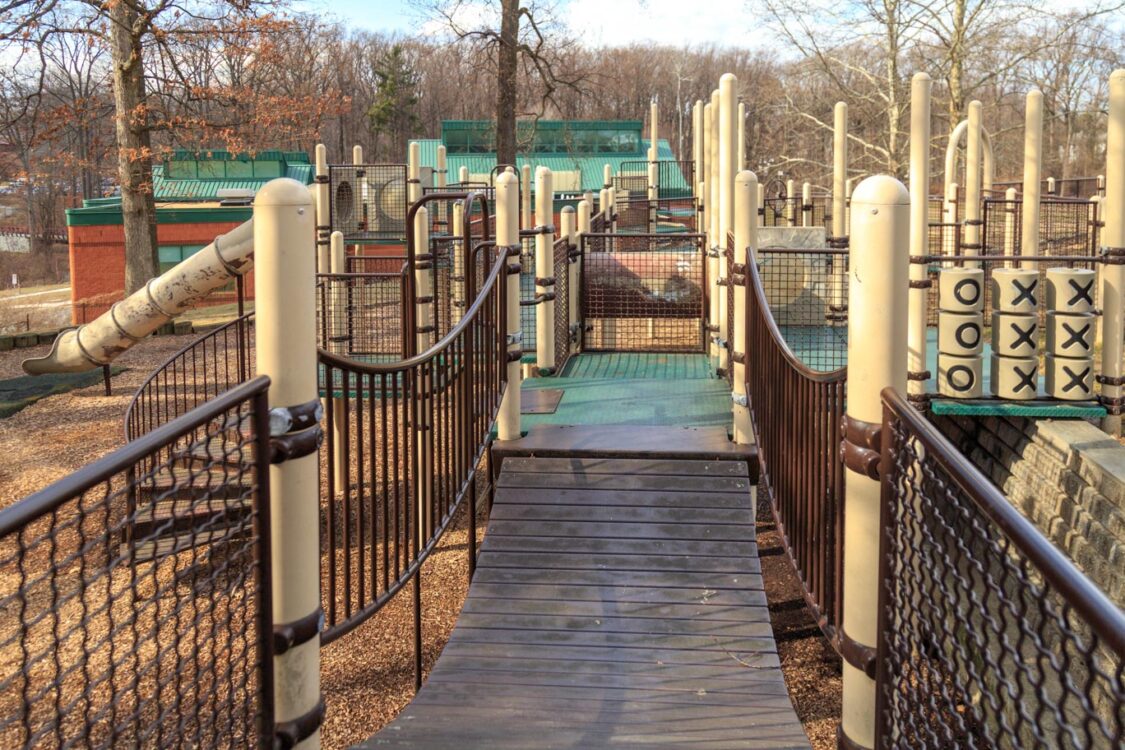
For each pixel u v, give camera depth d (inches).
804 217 693.9
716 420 261.0
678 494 214.7
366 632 275.0
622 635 170.1
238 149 821.9
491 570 190.7
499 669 159.6
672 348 382.3
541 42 987.9
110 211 940.6
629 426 252.7
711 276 343.9
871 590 104.1
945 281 223.0
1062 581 52.2
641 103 3075.8
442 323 431.5
